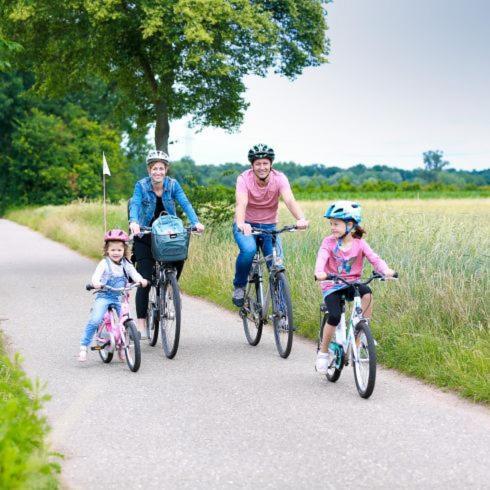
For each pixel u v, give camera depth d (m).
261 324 8.45
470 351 7.02
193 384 6.86
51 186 62.84
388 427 5.54
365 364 6.60
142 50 18.22
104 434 5.40
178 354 8.23
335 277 6.47
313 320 9.16
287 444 5.16
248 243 8.33
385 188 86.06
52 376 7.16
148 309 8.62
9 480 3.38
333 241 6.70
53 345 8.66
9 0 17.61
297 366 7.62
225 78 18.20
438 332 7.95
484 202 41.72
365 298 6.63
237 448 5.09
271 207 8.54
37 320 10.38
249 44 17.88
